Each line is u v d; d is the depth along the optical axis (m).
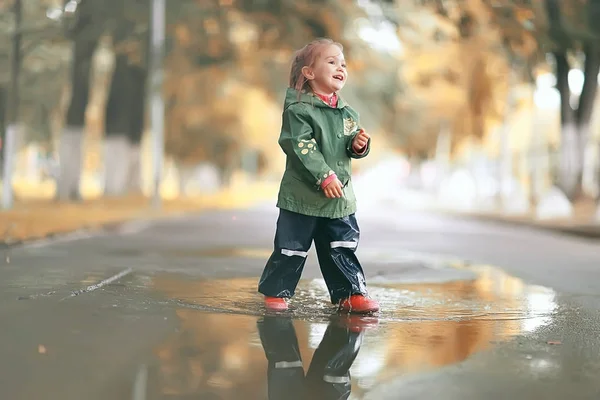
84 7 31.00
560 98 35.47
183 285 9.52
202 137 57.94
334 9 31.23
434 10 26.17
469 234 25.78
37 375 4.79
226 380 4.77
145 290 8.93
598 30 26.48
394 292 9.66
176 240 19.03
